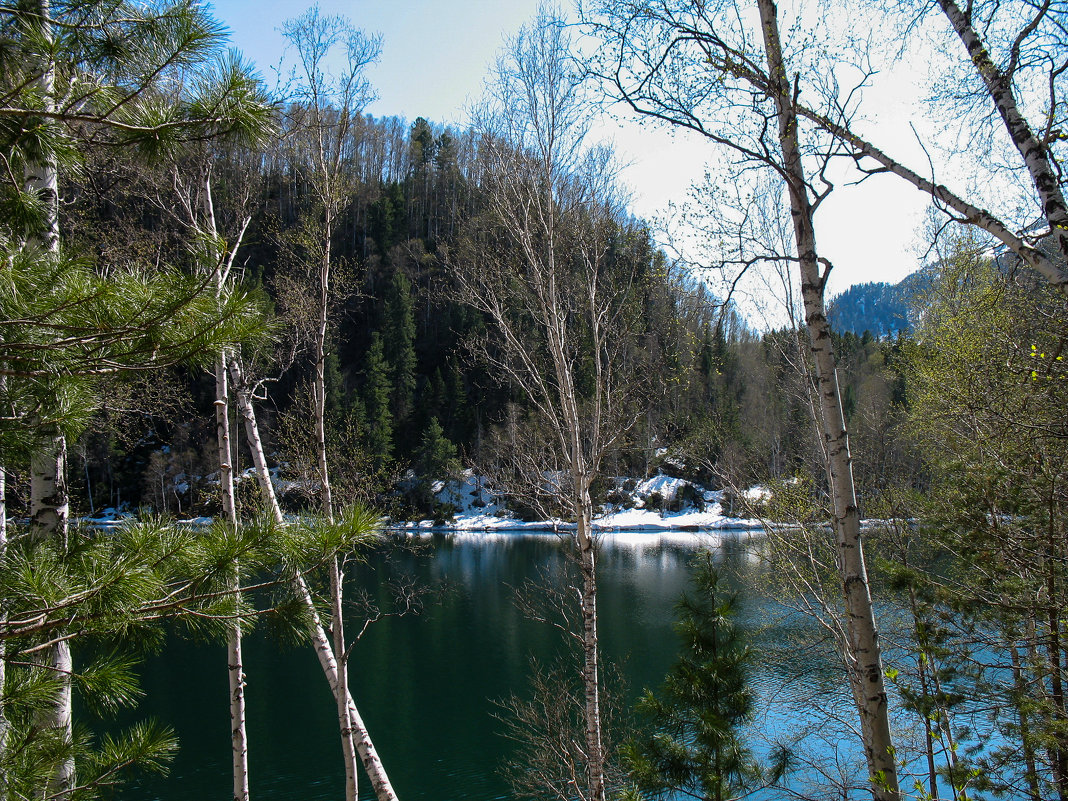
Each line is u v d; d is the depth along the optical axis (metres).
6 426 2.98
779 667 13.38
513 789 12.67
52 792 3.11
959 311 9.31
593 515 9.66
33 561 2.82
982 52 4.73
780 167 5.25
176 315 2.74
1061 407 5.90
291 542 3.14
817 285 5.32
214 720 16.17
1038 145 4.51
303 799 12.63
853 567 5.11
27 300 2.52
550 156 9.06
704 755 6.05
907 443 13.31
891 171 4.98
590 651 8.30
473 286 9.70
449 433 48.12
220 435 7.57
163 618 2.96
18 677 3.07
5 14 2.78
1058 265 4.29
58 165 3.24
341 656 7.55
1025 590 6.64
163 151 3.03
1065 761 5.81
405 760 14.20
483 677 18.42
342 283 9.40
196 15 2.90
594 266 9.26
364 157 59.62
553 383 10.50
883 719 4.93
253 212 8.59
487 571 29.53
